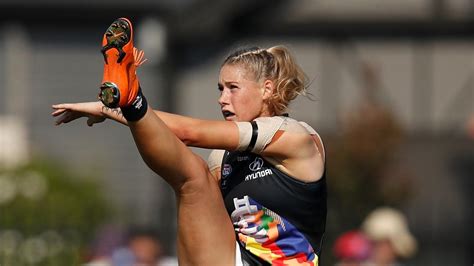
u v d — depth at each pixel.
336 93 58.91
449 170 56.06
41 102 56.00
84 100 56.38
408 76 59.75
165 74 55.66
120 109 15.55
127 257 34.72
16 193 40.78
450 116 59.41
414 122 59.19
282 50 17.23
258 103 16.98
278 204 16.62
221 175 17.03
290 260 16.69
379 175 50.59
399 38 60.03
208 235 16.42
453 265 55.34
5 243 34.75
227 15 56.25
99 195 43.19
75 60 56.22
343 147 50.75
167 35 55.34
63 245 35.25
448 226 55.53
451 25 59.88
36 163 43.34
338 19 59.25
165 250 46.56
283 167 16.59
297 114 58.09
